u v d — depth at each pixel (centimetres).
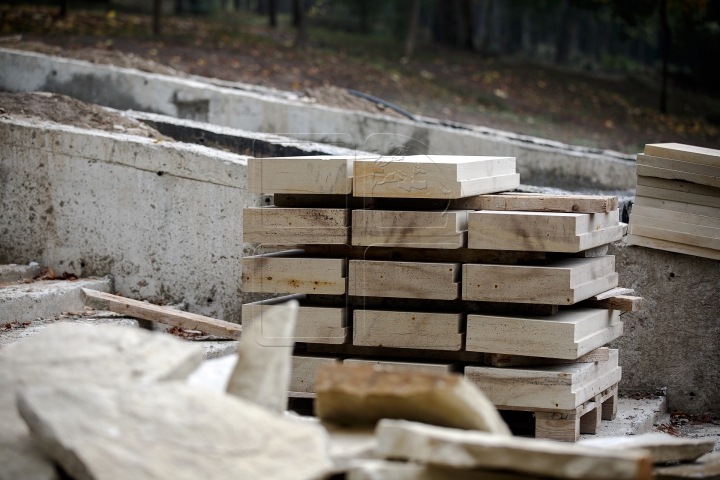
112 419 279
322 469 265
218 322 644
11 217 784
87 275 767
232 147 881
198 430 276
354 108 1344
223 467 264
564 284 463
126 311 655
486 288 475
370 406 334
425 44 2738
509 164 556
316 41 2362
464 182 469
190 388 297
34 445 302
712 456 378
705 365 660
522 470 274
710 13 2158
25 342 336
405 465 286
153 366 313
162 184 738
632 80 2684
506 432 325
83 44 1638
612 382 556
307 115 1155
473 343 484
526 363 495
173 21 2238
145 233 746
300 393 508
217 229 725
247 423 280
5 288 677
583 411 502
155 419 279
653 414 618
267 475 262
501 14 4709
